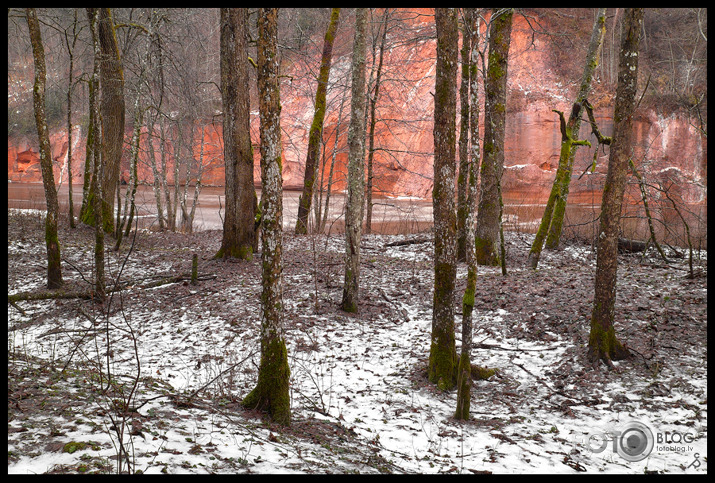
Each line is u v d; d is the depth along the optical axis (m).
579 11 36.78
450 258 7.21
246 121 13.24
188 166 22.20
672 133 32.44
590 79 14.06
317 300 10.14
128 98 20.19
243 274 12.23
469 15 6.67
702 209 23.88
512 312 9.38
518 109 35.88
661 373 7.00
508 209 23.73
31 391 5.24
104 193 17.00
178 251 15.11
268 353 5.64
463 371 6.19
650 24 35.88
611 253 7.33
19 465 3.55
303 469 4.16
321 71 18.25
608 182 7.29
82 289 10.88
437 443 5.56
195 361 7.80
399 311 10.13
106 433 4.26
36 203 28.61
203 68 23.94
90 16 16.09
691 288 9.72
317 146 18.41
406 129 34.88
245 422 5.27
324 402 6.56
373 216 27.53
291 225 23.62
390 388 7.08
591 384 6.93
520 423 6.12
